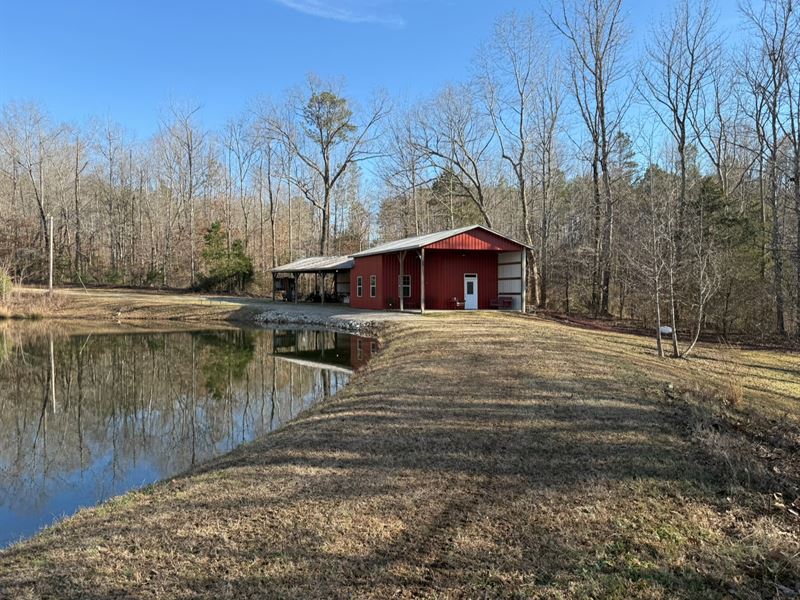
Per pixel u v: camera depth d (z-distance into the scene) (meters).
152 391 12.11
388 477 4.70
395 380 8.83
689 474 4.70
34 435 8.84
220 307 30.84
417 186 38.34
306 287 40.94
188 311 30.11
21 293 32.09
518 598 2.92
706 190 22.05
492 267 25.55
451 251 25.06
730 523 3.85
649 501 4.17
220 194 50.78
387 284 25.55
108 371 14.51
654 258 13.43
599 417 6.40
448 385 8.30
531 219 36.22
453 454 5.24
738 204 24.12
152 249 47.47
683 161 22.98
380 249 26.05
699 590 3.01
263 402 10.91
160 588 3.06
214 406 10.67
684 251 17.83
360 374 10.83
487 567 3.24
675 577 3.12
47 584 3.15
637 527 3.74
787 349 15.66
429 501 4.20
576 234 32.31
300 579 3.12
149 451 7.89
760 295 19.25
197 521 3.94
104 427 9.31
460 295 25.11
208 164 47.34
